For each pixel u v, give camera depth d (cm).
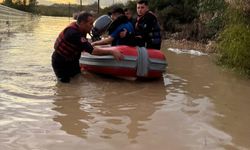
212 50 1575
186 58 1352
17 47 1366
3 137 514
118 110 665
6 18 3100
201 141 539
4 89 750
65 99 713
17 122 574
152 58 904
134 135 549
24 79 849
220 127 602
